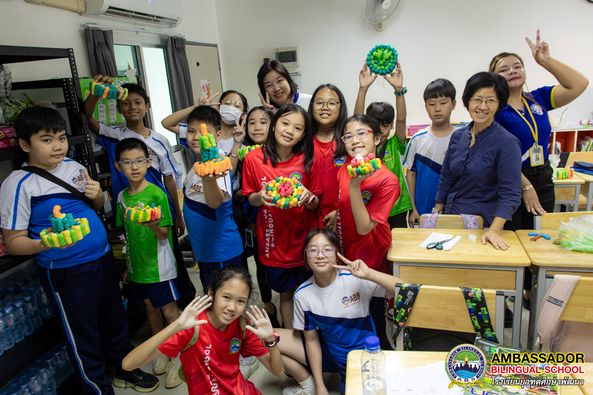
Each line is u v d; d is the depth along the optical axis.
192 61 4.83
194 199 2.09
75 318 1.81
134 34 3.86
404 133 2.63
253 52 5.44
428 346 1.63
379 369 1.17
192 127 2.07
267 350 1.62
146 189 2.21
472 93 1.89
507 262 1.69
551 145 4.39
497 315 1.31
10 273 2.16
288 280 2.12
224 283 1.45
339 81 5.24
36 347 1.86
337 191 1.99
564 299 1.42
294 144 1.92
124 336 2.13
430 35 4.81
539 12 4.46
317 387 1.87
